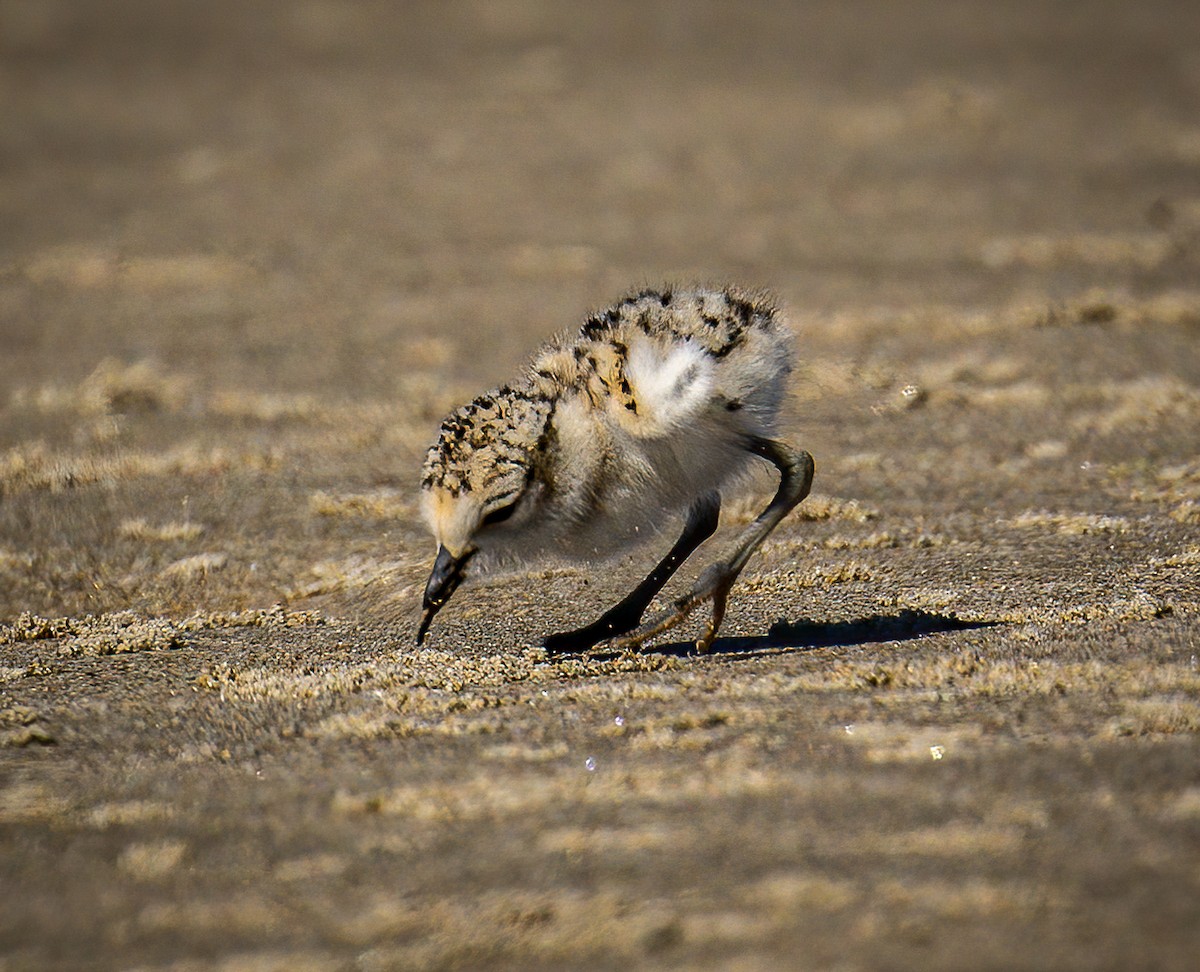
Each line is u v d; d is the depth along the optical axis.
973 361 15.62
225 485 13.14
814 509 11.64
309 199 24.55
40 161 28.02
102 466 13.64
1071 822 6.33
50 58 36.59
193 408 15.36
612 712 7.86
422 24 38.16
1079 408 14.17
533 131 28.00
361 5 40.31
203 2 41.66
